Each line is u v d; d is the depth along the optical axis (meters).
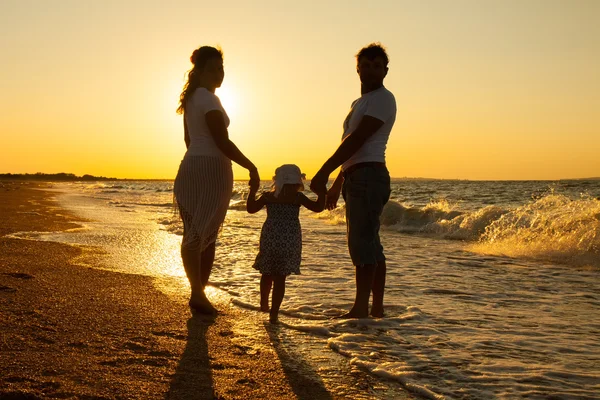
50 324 3.61
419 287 5.78
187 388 2.68
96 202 25.44
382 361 3.26
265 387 2.78
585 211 10.29
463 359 3.34
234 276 6.07
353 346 3.54
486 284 6.02
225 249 8.62
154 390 2.63
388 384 2.91
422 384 2.89
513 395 2.77
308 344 3.58
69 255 6.86
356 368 3.14
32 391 2.51
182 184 4.20
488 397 2.74
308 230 12.84
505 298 5.27
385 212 15.28
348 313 4.32
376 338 3.75
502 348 3.59
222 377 2.87
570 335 3.94
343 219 15.79
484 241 10.45
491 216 11.95
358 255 4.20
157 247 8.08
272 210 4.19
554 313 4.65
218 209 4.24
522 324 4.25
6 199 23.11
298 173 4.24
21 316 3.76
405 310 4.66
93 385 2.64
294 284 5.73
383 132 4.25
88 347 3.20
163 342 3.40
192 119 4.21
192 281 4.25
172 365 3.00
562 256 8.12
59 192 40.50
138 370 2.88
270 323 4.07
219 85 4.43
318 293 5.25
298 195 4.21
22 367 2.80
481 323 4.26
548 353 3.50
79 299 4.38
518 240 9.59
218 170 4.19
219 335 3.65
